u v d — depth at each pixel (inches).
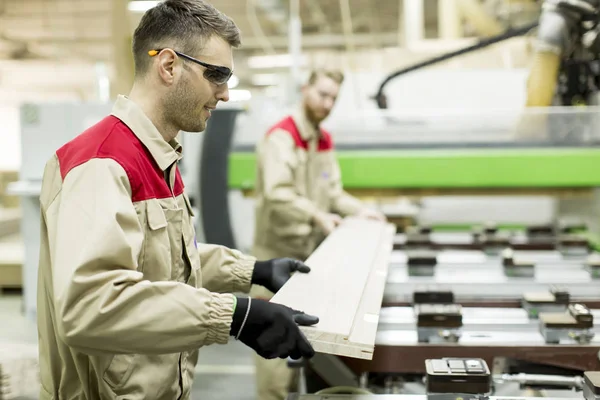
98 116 142.3
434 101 119.1
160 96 42.9
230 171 104.3
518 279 70.5
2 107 374.6
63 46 322.3
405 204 124.9
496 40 101.0
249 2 224.5
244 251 112.9
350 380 57.5
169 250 43.7
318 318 39.7
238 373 119.1
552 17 93.3
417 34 147.2
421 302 57.7
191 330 36.2
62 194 38.5
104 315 34.8
